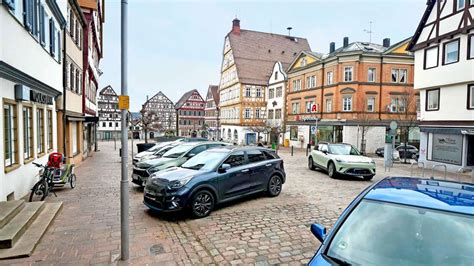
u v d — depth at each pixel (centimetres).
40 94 1016
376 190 358
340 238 312
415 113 2983
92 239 573
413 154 2781
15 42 780
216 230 634
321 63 3522
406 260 273
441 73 1839
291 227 655
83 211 759
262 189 899
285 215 741
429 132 1936
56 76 1302
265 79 5034
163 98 7725
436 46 1889
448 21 1795
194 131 6862
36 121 1001
